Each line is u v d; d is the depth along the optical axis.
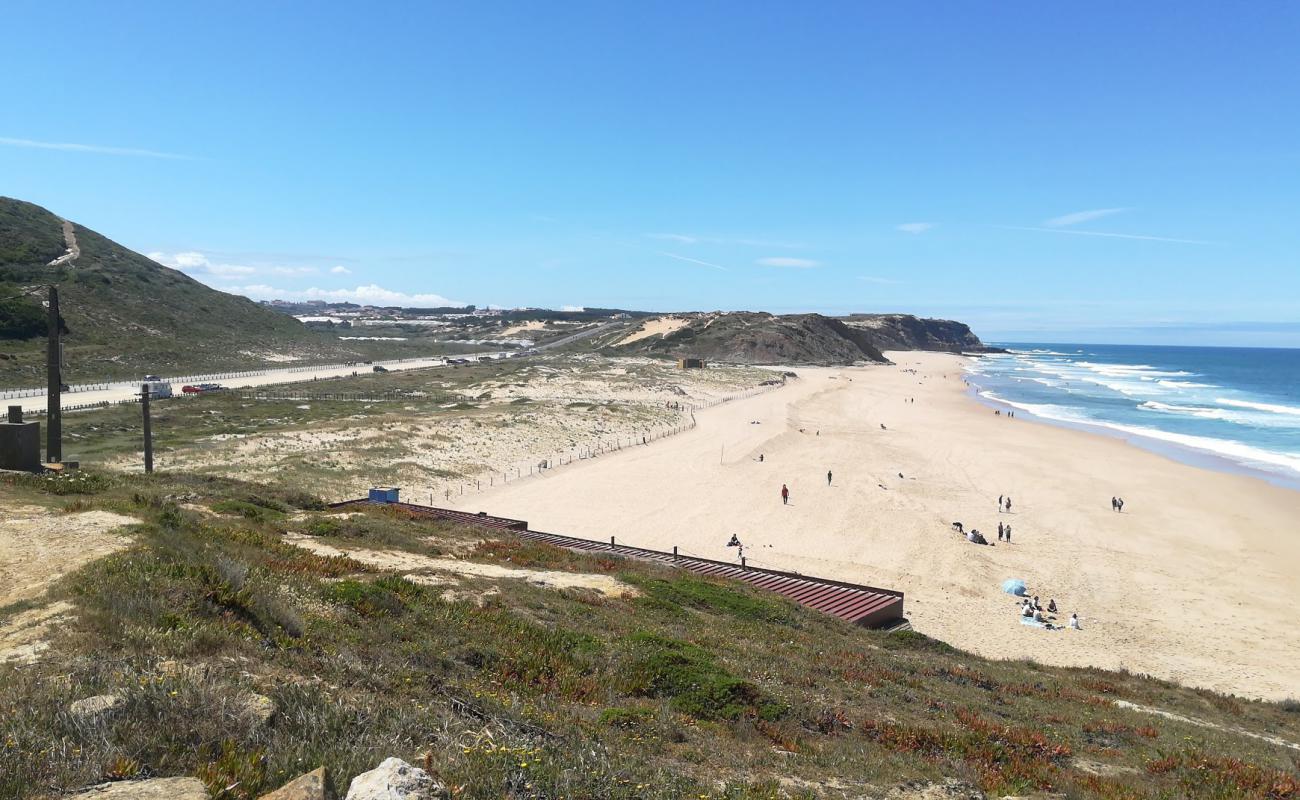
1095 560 38.03
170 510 16.89
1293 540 42.16
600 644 13.91
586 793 6.96
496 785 6.50
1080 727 15.03
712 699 12.13
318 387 93.75
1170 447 72.19
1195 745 14.63
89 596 9.27
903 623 27.78
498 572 20.02
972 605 30.75
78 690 6.64
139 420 60.16
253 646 8.79
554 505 44.34
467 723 8.21
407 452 53.25
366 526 23.05
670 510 44.38
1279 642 28.12
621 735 9.35
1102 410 104.06
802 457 62.72
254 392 84.62
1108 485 55.09
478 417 68.06
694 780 8.35
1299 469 62.28
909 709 14.33
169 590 9.80
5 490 17.50
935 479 56.00
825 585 29.81
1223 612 31.23
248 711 6.77
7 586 10.15
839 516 44.50
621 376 121.31
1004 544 40.47
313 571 15.19
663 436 70.50
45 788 5.05
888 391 122.75
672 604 19.52
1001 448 69.69
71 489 19.03
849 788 9.34
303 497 28.56
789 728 11.55
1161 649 27.27
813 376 146.12
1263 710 20.78
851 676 15.95
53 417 26.53
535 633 13.77
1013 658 24.95
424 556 21.16
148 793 5.05
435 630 12.38
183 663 7.75
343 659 9.29
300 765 6.11
